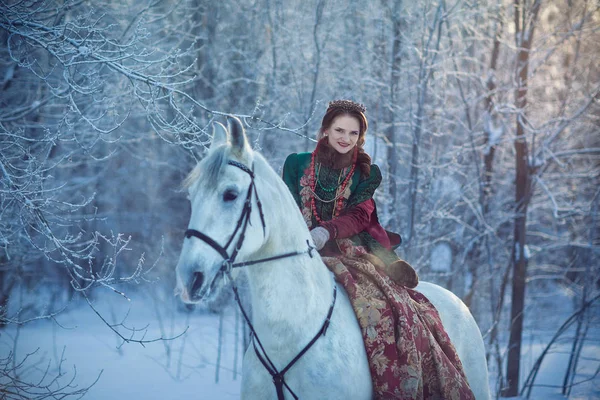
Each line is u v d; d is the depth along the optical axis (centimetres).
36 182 457
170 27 873
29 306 1117
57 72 733
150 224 1470
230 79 977
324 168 333
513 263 934
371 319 298
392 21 944
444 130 1056
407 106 970
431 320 334
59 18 542
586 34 998
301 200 334
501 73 1068
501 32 1024
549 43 1031
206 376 823
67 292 1418
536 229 1330
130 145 998
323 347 279
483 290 1202
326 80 976
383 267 335
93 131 754
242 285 852
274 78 923
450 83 1026
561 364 1023
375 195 922
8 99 749
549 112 1092
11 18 451
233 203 255
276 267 275
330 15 970
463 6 994
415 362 295
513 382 888
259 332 280
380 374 290
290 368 278
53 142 466
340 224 315
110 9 784
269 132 912
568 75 1079
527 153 939
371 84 934
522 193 945
